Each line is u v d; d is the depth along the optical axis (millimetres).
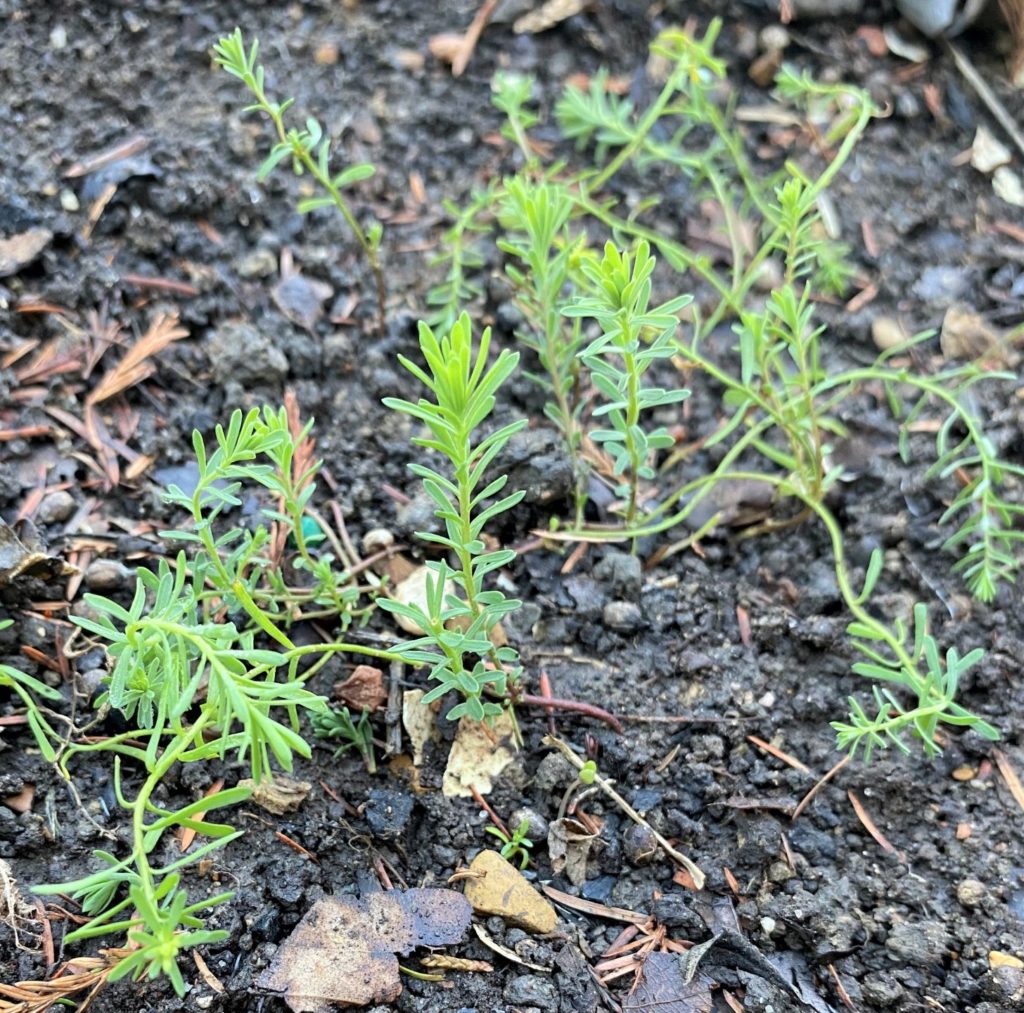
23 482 416
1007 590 424
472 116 528
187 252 472
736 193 520
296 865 360
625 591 419
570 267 409
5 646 382
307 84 521
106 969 336
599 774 385
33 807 364
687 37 513
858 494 448
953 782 391
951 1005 356
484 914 359
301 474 420
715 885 371
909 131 532
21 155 475
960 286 491
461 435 311
